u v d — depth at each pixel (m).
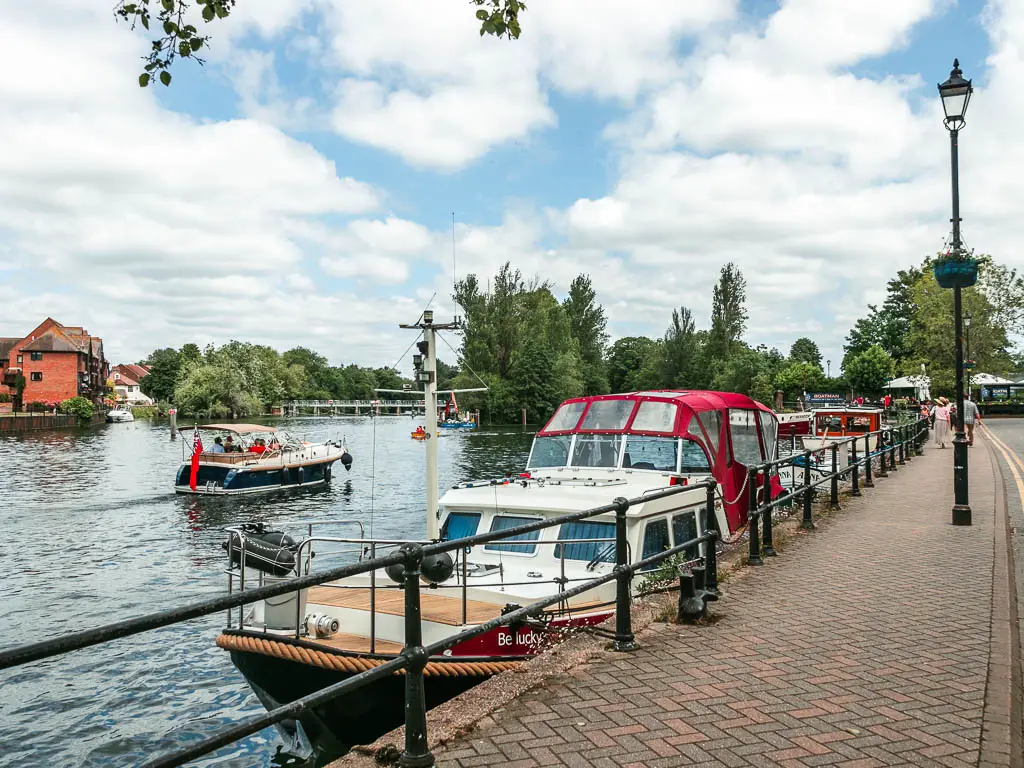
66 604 14.69
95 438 68.50
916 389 55.78
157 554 19.11
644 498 6.24
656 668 5.50
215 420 94.75
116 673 11.16
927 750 4.17
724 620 6.75
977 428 40.44
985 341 52.09
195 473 30.12
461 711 4.68
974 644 6.03
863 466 21.42
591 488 9.09
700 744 4.23
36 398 102.44
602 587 7.89
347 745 7.22
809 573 8.60
